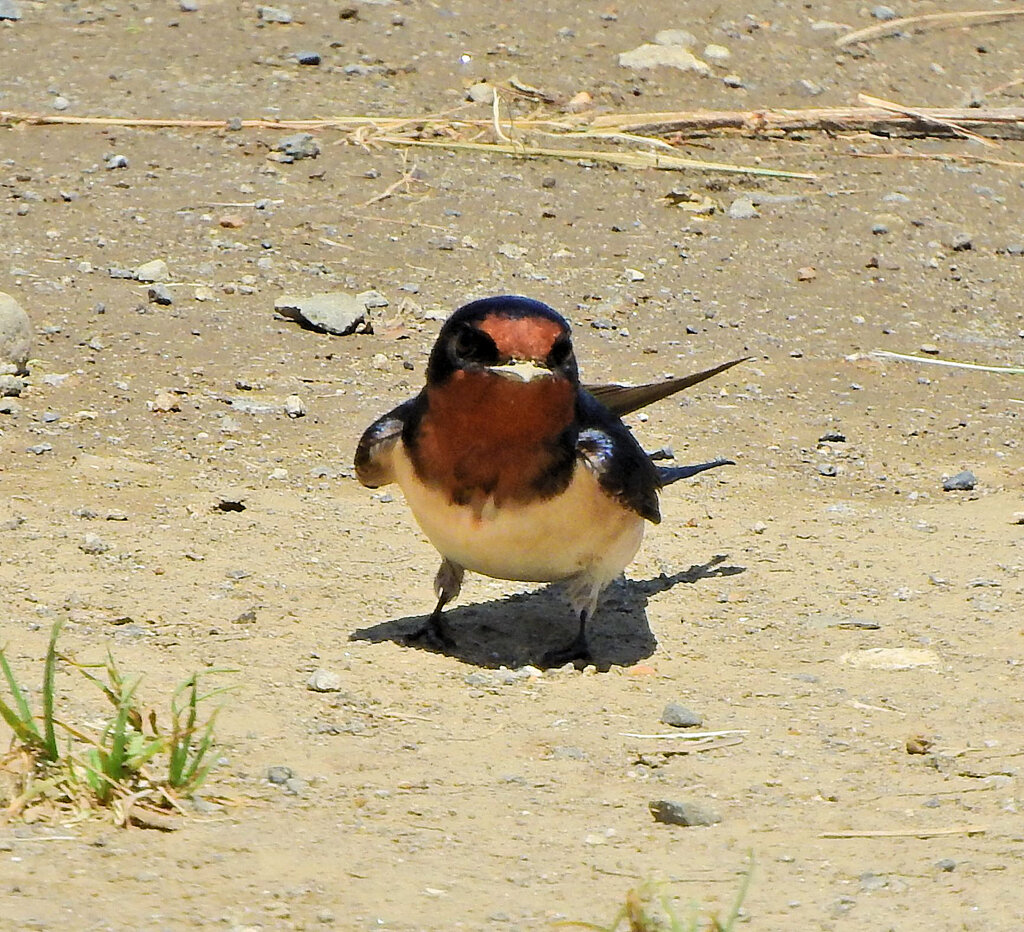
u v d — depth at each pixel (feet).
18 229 57.57
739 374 52.42
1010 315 59.16
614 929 19.44
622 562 30.89
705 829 23.88
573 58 76.07
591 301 56.95
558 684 30.30
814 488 44.24
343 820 23.50
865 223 65.21
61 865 20.99
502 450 28.22
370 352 51.49
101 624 31.45
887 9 84.89
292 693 28.78
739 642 33.01
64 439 43.09
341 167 65.16
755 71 77.10
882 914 20.85
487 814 24.14
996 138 74.38
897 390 52.29
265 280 55.72
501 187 65.21
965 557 38.58
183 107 68.74
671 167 68.44
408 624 33.09
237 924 19.71
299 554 36.68
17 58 71.97
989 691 30.22
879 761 26.86
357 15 78.02
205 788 24.21
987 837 23.68
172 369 48.49
